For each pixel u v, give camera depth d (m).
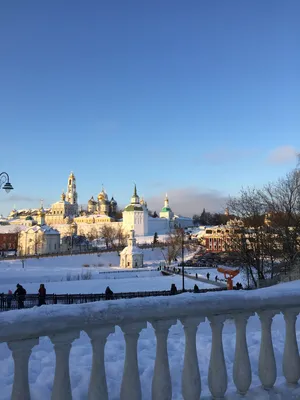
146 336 10.95
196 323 4.92
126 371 4.64
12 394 4.11
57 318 4.18
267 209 41.41
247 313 5.20
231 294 5.09
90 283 70.81
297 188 40.56
